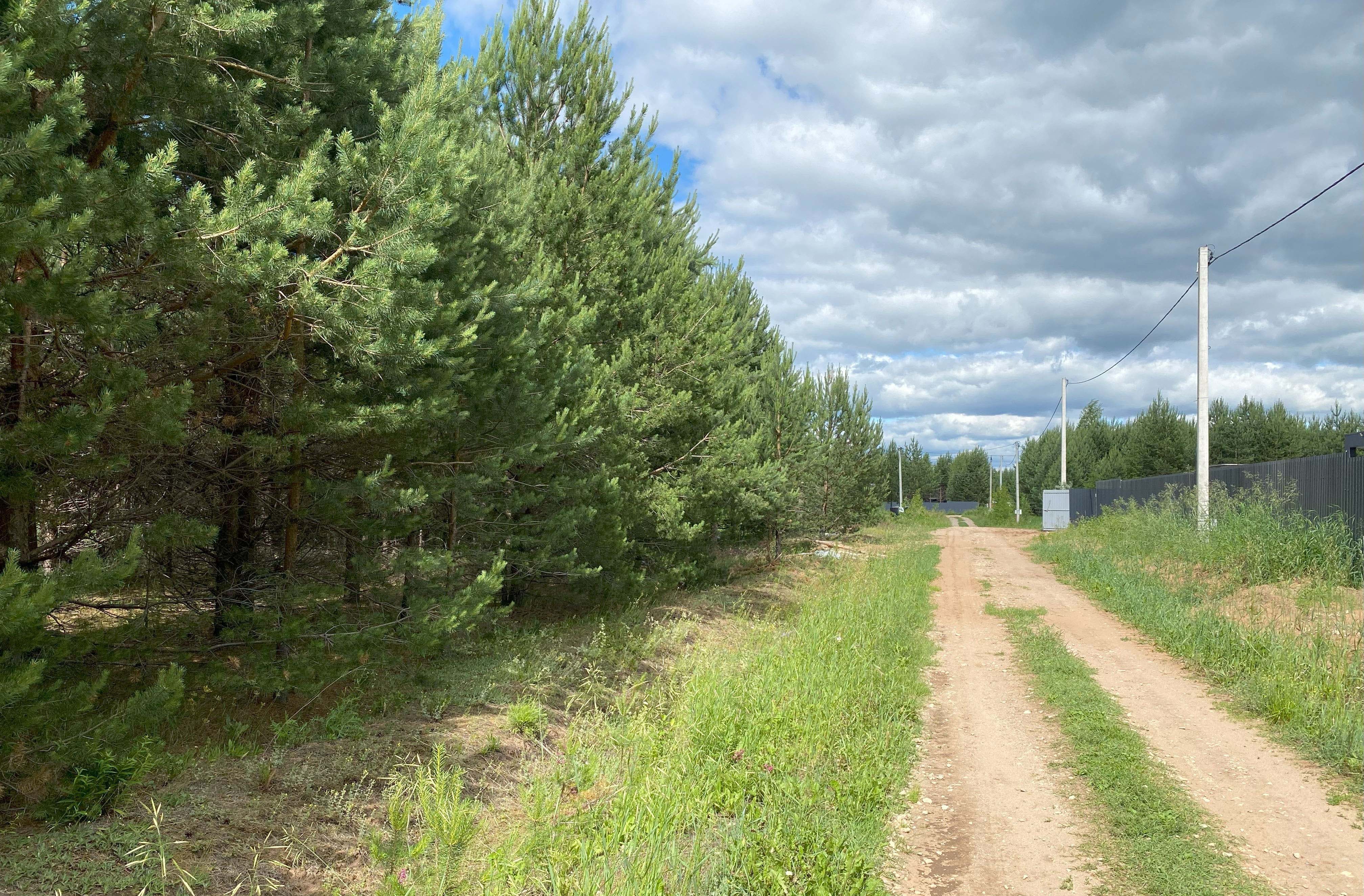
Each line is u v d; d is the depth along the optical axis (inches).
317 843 192.5
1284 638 400.5
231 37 230.4
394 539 360.2
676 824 203.5
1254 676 368.8
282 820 200.8
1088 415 2699.3
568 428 396.2
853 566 905.5
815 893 186.5
